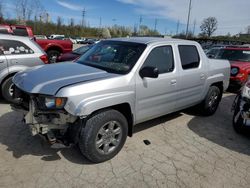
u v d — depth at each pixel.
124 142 3.61
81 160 3.44
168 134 4.48
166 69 4.13
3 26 10.00
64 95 2.87
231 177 3.29
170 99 4.27
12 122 4.54
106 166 3.34
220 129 4.90
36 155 3.49
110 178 3.09
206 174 3.31
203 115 5.56
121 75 3.45
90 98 3.03
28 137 3.98
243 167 3.55
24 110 3.36
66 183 2.94
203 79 5.00
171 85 4.18
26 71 3.74
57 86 2.98
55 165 3.29
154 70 3.47
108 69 3.67
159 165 3.45
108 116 3.25
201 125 5.04
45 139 3.09
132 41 4.12
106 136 3.34
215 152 3.94
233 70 7.90
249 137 4.60
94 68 3.71
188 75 4.53
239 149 4.10
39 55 5.98
